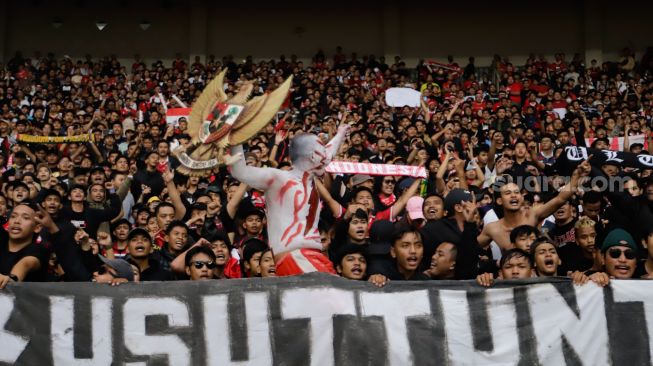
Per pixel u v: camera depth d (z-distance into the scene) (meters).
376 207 8.62
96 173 9.71
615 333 5.52
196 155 5.43
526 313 5.54
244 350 5.46
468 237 6.29
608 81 21.47
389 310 5.52
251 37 26.06
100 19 25.89
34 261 6.00
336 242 7.11
